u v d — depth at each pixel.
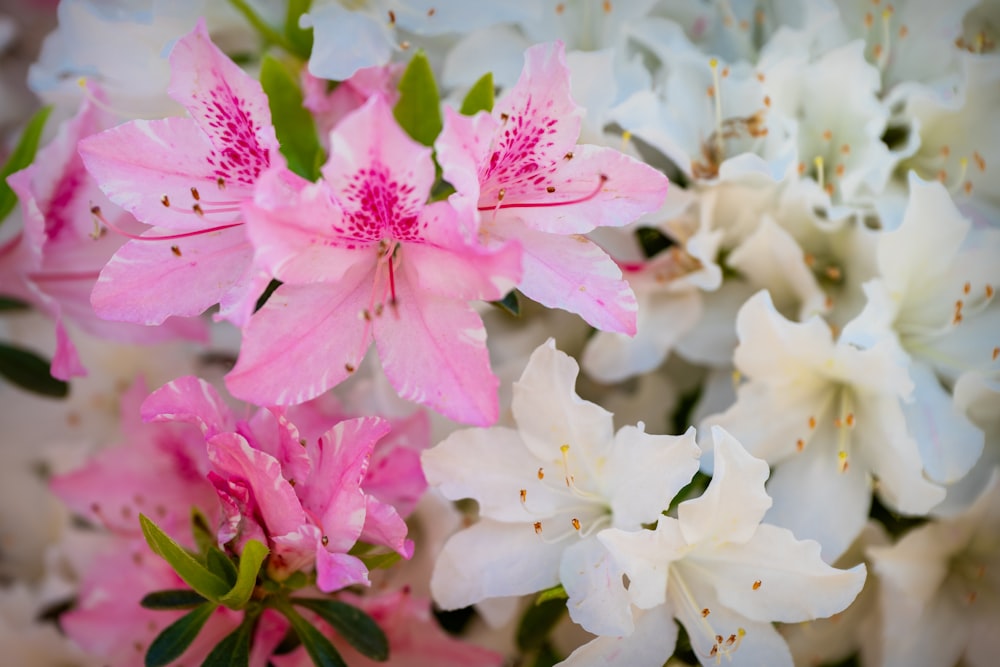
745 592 0.34
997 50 0.40
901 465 0.37
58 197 0.38
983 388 0.37
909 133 0.39
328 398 0.36
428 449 0.35
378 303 0.31
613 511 0.35
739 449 0.33
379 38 0.37
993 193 0.40
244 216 0.29
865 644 0.39
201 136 0.32
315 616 0.36
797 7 0.39
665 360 0.41
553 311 0.41
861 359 0.36
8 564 0.47
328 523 0.32
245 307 0.29
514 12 0.38
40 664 0.44
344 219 0.30
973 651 0.39
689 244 0.38
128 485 0.39
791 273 0.38
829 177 0.39
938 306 0.38
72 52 0.39
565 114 0.32
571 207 0.32
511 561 0.35
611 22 0.39
